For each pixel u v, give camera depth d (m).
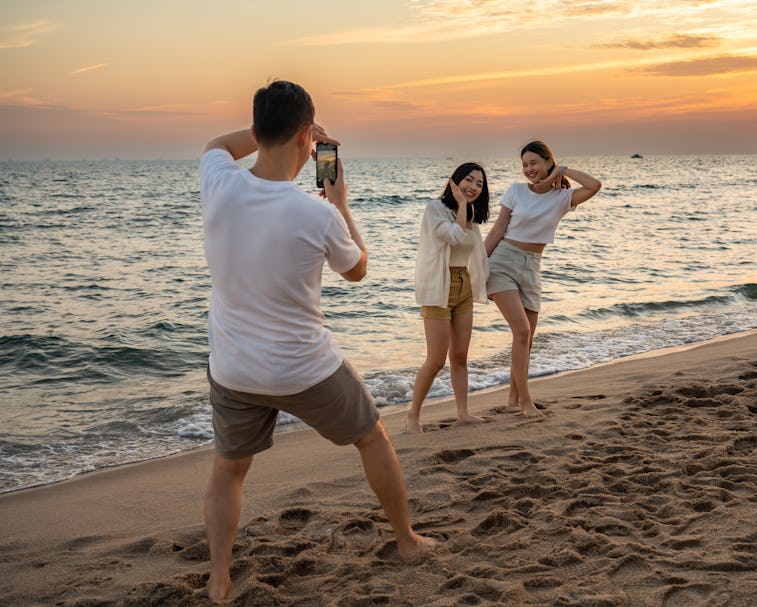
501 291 5.37
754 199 47.09
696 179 83.50
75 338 10.60
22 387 8.05
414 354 9.13
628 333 10.10
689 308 12.21
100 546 3.53
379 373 7.93
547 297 13.51
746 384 5.80
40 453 5.65
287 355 2.44
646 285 14.88
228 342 2.46
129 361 9.29
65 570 3.21
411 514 3.55
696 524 3.16
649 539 3.05
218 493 2.75
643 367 7.29
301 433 5.83
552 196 5.28
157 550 3.34
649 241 23.39
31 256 21.31
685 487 3.65
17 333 10.91
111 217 36.25
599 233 26.16
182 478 4.81
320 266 2.46
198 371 8.84
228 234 2.40
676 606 2.47
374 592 2.71
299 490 4.03
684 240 23.53
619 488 3.71
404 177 97.50
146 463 5.27
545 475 3.89
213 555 2.75
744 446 4.31
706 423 4.79
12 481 4.97
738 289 13.56
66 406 7.17
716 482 3.66
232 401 2.59
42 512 4.19
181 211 40.69
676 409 5.19
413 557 2.97
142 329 11.38
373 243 24.05
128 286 16.02
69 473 5.14
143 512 4.09
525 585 2.69
